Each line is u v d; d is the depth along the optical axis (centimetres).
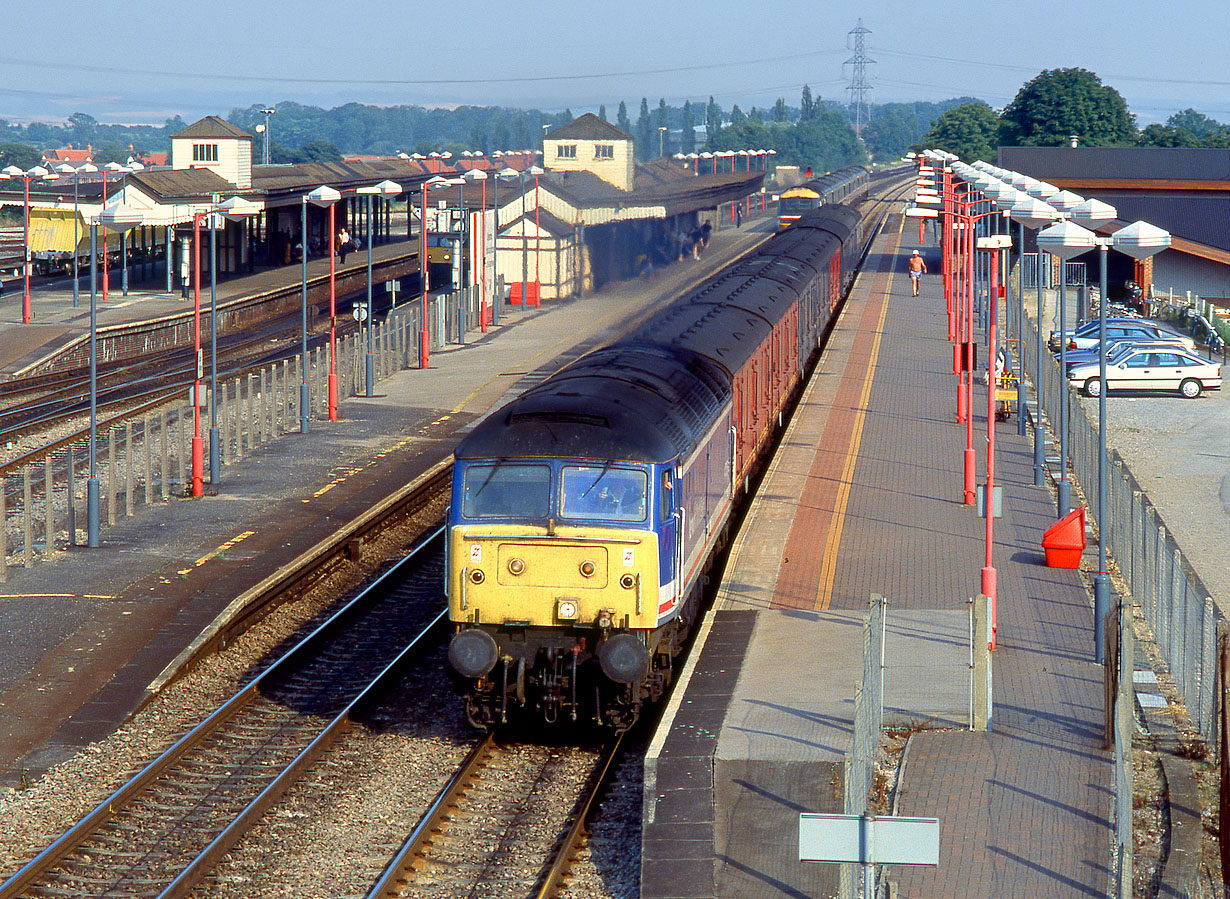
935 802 2928
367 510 5728
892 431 7119
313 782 3281
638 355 4303
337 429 7550
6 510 5728
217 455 6238
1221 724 2833
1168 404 8931
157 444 7062
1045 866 2656
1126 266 14700
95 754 3397
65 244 13875
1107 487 5206
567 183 14650
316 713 3772
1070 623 4134
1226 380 9831
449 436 7369
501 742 3575
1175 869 2666
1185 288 13975
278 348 10862
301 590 4819
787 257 8606
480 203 13888
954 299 9831
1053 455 6694
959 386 7362
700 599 4388
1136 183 15925
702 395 4222
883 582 4531
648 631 3388
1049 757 3170
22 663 3941
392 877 2767
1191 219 14488
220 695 3888
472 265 12538
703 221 18738
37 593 4578
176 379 9306
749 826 2869
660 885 2675
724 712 3372
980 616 3341
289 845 2956
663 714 3384
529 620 3372
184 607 4428
